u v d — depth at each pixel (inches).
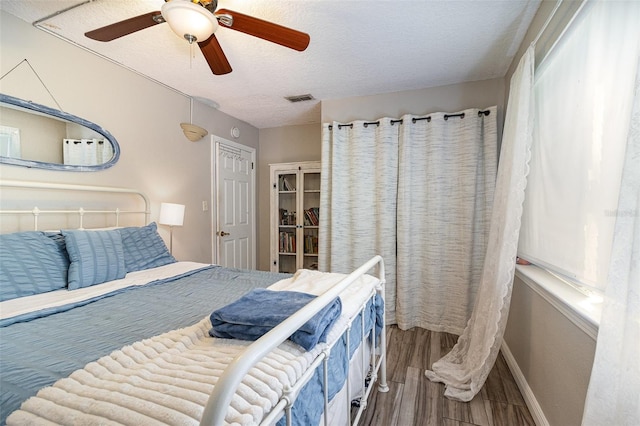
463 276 103.3
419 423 60.1
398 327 111.0
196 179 125.6
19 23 70.3
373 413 63.0
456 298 105.3
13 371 32.4
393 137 113.7
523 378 69.9
